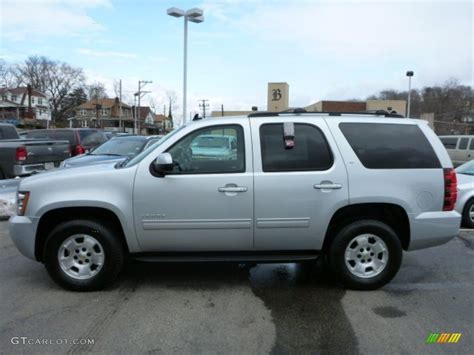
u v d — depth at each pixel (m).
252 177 4.06
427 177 4.21
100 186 4.07
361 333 3.37
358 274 4.26
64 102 93.06
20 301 3.97
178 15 18.42
